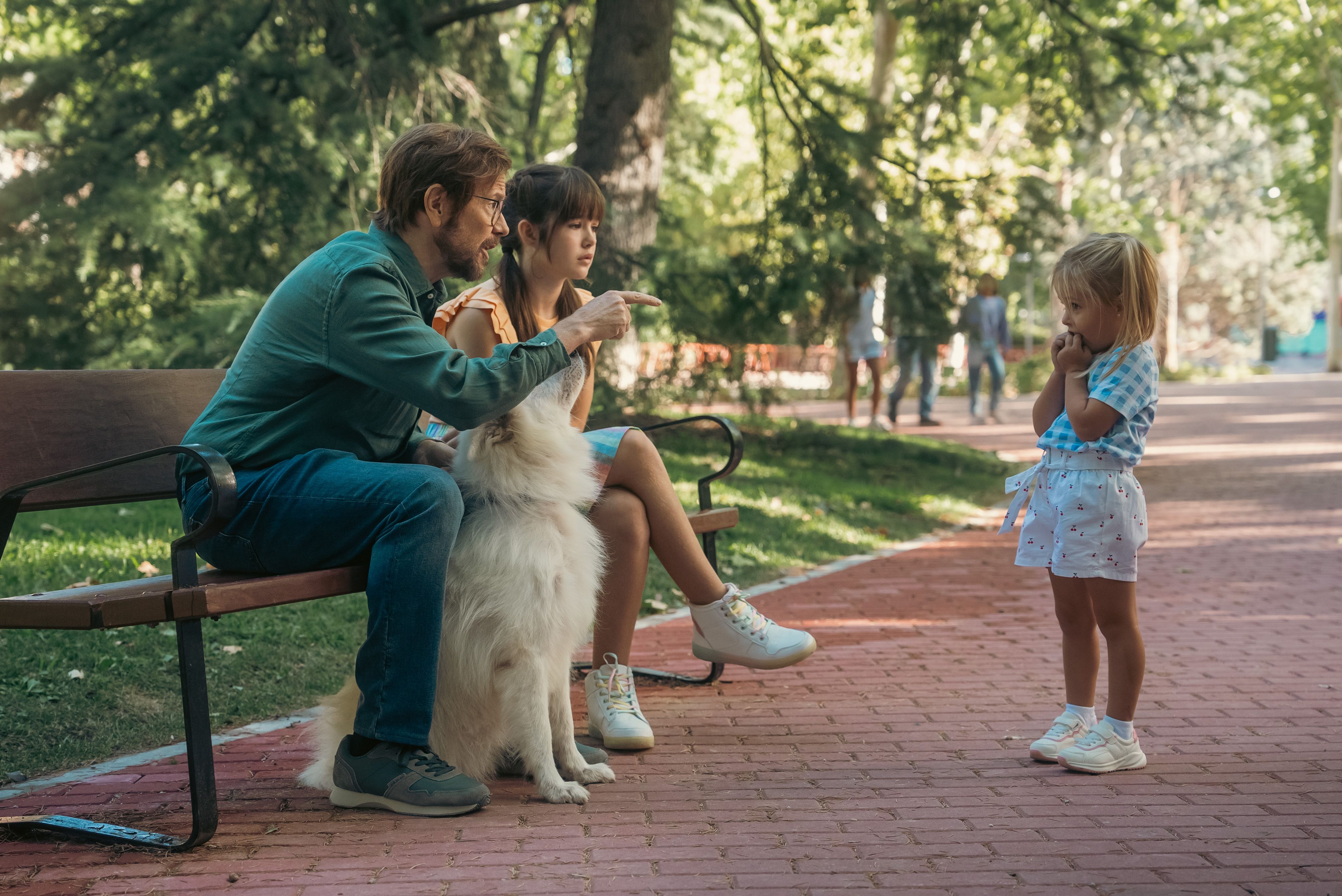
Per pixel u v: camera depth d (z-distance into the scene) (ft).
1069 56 40.37
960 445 44.96
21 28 34.47
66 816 9.35
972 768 10.87
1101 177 118.21
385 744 9.53
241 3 32.58
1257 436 51.93
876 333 50.44
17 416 9.84
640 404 36.04
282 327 9.56
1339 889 7.88
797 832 9.09
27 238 30.25
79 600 8.61
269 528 9.42
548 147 45.47
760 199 41.42
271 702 13.17
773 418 48.29
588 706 11.87
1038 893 7.84
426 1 34.45
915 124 42.06
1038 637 16.76
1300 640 16.40
